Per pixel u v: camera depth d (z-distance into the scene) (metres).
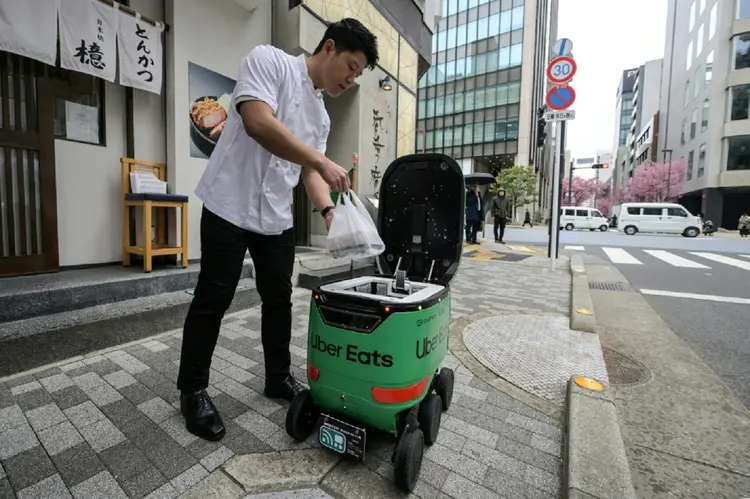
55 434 1.75
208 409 1.81
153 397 2.10
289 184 1.91
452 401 2.23
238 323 3.39
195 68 4.42
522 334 3.36
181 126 4.32
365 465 1.64
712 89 28.73
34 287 3.04
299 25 5.17
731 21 27.42
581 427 1.83
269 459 1.65
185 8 4.26
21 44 3.12
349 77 1.77
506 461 1.71
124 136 4.10
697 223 20.19
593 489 1.44
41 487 1.44
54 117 3.57
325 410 1.66
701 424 2.20
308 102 1.80
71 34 3.40
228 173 1.75
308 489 1.50
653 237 18.58
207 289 1.81
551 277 6.26
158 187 4.09
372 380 1.44
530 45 30.88
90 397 2.07
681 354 3.26
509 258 8.46
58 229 3.67
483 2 32.75
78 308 3.19
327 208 1.95
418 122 37.31
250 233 1.92
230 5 4.75
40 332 2.81
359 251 1.58
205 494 1.45
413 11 8.22
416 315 1.44
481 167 37.22
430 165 2.08
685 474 1.77
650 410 2.35
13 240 3.33
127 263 4.05
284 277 2.04
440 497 1.48
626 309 4.78
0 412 1.91
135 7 4.01
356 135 6.47
